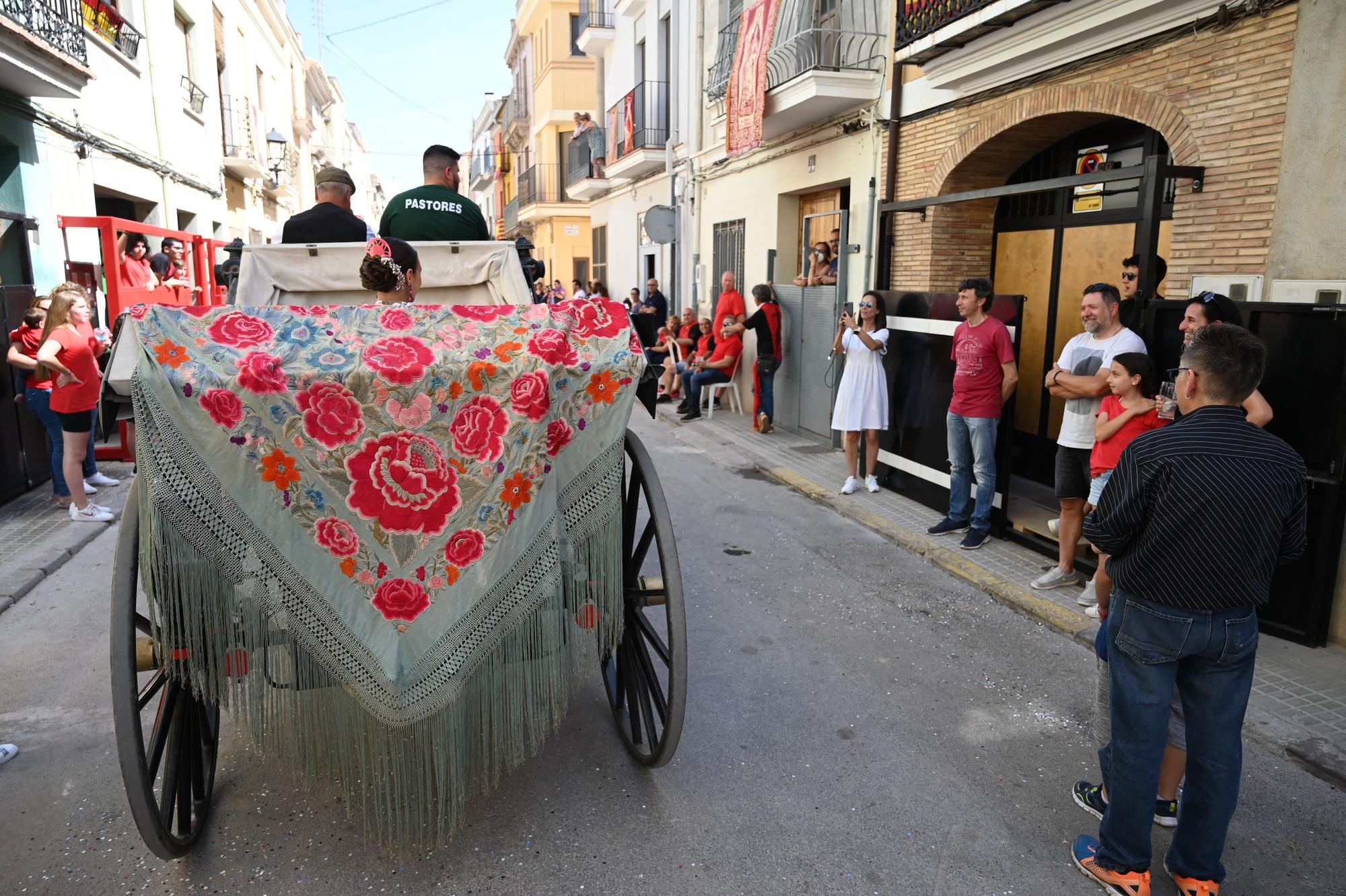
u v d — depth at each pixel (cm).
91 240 1058
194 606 225
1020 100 653
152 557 220
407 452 238
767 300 1003
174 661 233
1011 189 583
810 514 691
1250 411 391
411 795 257
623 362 269
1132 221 639
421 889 259
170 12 1398
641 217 1669
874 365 710
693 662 420
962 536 609
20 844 280
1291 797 313
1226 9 479
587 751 339
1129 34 554
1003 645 443
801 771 327
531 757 333
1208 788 248
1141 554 241
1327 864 279
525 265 416
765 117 946
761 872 270
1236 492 228
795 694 388
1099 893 263
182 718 266
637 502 324
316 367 231
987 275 793
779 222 1081
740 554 588
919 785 319
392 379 234
